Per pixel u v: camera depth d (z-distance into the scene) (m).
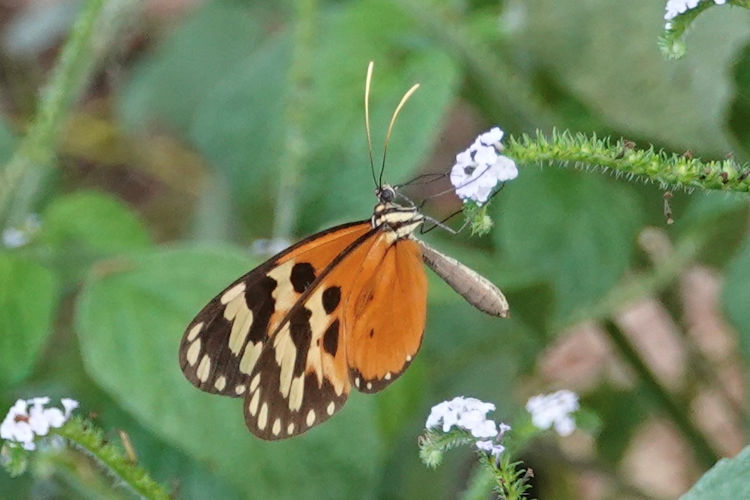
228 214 1.46
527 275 1.38
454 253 1.38
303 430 1.31
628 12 1.37
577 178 1.39
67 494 1.36
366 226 1.32
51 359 1.38
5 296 1.35
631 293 1.39
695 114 1.37
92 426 1.29
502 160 1.27
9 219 1.39
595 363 1.51
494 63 1.39
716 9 1.36
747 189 1.27
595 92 1.37
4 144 1.44
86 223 1.39
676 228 1.39
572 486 1.46
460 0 1.41
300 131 1.38
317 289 1.30
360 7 1.40
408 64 1.38
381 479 1.40
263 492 1.33
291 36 1.42
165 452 1.36
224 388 1.31
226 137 1.41
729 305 1.37
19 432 1.28
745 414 1.43
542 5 1.37
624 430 1.45
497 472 1.28
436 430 1.28
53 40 1.73
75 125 1.54
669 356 1.52
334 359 1.31
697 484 1.26
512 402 1.42
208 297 1.35
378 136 1.38
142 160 1.57
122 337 1.34
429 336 1.42
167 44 1.50
